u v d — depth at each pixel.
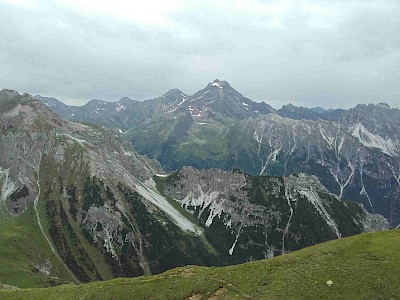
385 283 74.94
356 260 84.12
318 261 87.56
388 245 87.94
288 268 87.81
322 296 75.81
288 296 78.00
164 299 86.75
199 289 86.88
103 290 95.69
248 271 90.00
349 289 75.88
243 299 80.50
